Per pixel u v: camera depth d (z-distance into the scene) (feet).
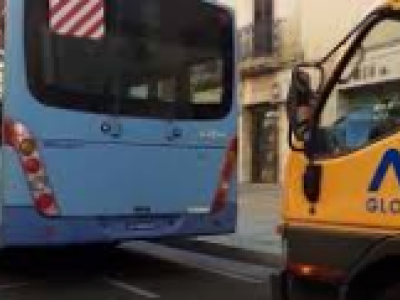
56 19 33.17
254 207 66.33
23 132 32.45
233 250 42.32
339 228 19.80
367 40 19.85
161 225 35.12
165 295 32.78
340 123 20.11
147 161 34.78
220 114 36.78
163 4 35.55
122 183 34.19
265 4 93.50
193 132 35.94
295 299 21.04
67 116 33.19
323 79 20.49
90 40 33.78
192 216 35.83
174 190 35.40
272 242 44.06
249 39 95.50
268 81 93.66
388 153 18.85
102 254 43.09
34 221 32.60
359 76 19.88
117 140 34.14
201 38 36.50
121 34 34.50
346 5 75.77
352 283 19.62
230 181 36.99
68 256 42.47
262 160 96.58
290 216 21.17
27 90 32.58
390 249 18.62
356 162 19.53
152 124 34.94
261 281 36.19
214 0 36.96
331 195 20.03
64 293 33.01
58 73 33.09
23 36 32.55
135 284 35.17
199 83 36.27
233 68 37.40
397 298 19.29
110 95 34.06
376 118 19.40
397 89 19.21
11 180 32.40
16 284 34.96
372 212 19.11
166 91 35.40
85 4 33.73
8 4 32.50
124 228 34.24
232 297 32.42
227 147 36.91
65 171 33.09
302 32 86.28
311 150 20.52
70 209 33.14
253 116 98.17
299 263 20.76
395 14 19.33
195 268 39.75
